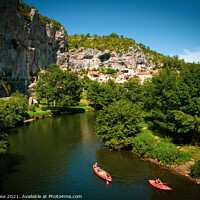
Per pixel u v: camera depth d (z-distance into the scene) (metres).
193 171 19.97
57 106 63.69
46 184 19.83
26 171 22.67
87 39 189.12
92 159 25.97
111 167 23.39
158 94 30.67
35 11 91.56
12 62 80.00
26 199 17.25
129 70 139.25
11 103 43.16
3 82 72.25
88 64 158.50
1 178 21.00
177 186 18.92
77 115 61.00
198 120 22.88
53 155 27.58
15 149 30.12
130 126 27.86
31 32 92.50
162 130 31.69
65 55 131.12
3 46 73.94
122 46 164.62
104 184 19.75
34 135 37.94
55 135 37.91
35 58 100.12
